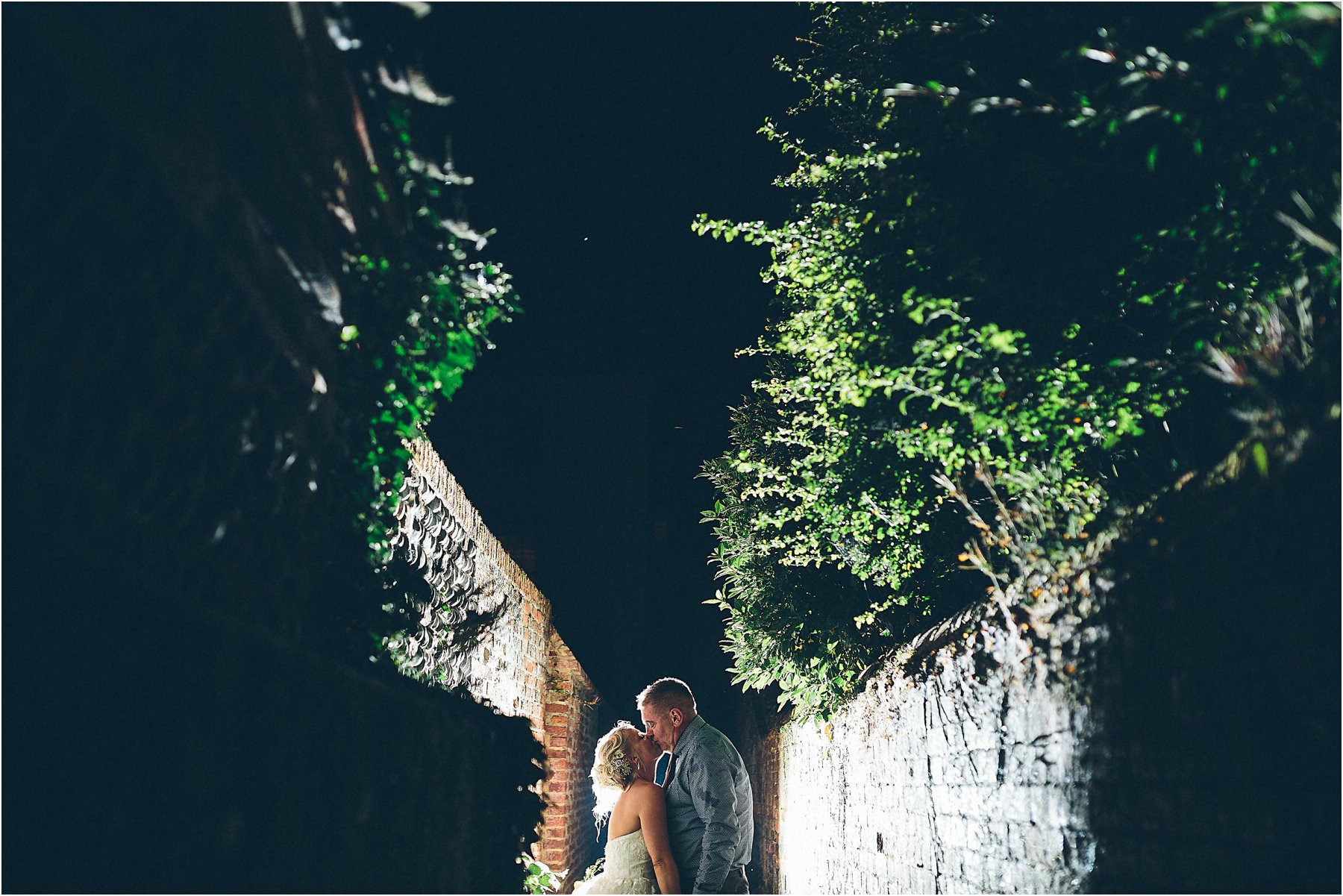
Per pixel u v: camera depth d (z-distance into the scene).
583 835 12.21
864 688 6.70
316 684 1.85
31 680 1.15
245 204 1.91
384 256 2.77
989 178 3.36
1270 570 2.05
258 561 2.15
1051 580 3.33
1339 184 2.41
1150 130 2.82
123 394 1.54
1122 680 2.77
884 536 5.31
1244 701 2.14
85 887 1.18
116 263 1.51
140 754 1.28
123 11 1.50
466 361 3.06
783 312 6.89
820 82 5.34
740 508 8.00
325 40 2.33
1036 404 3.27
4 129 1.29
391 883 2.22
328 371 2.54
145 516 1.63
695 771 4.39
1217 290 2.96
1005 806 3.70
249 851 1.54
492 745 3.33
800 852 10.54
